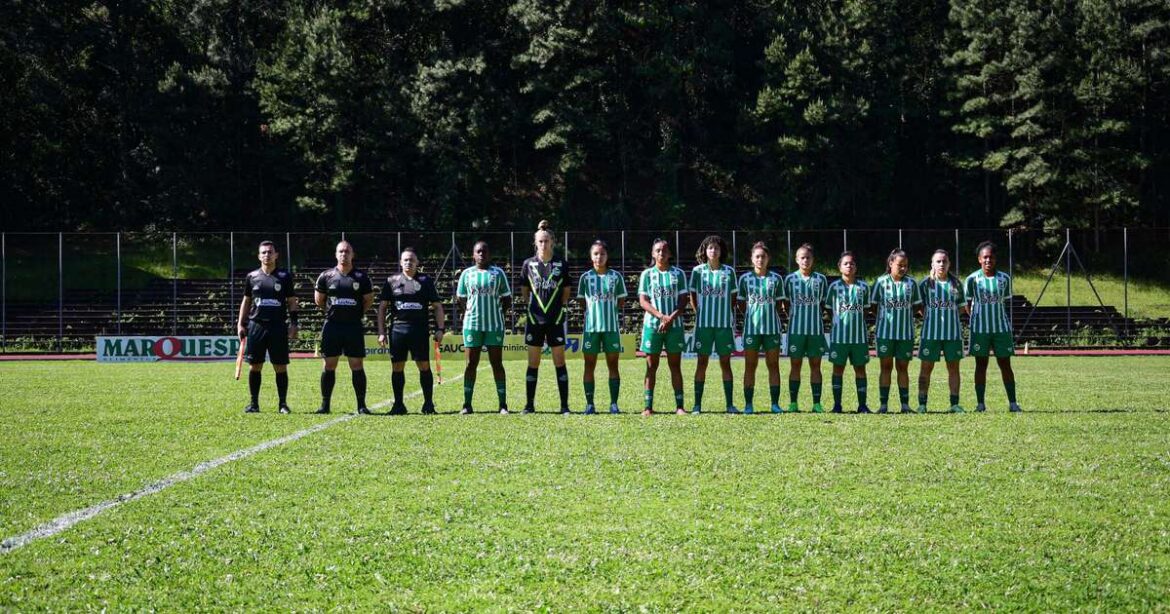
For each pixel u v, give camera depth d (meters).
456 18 55.22
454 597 4.43
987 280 12.09
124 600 4.39
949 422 10.58
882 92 51.44
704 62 53.50
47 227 51.00
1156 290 45.19
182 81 50.31
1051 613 4.23
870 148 50.84
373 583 4.62
